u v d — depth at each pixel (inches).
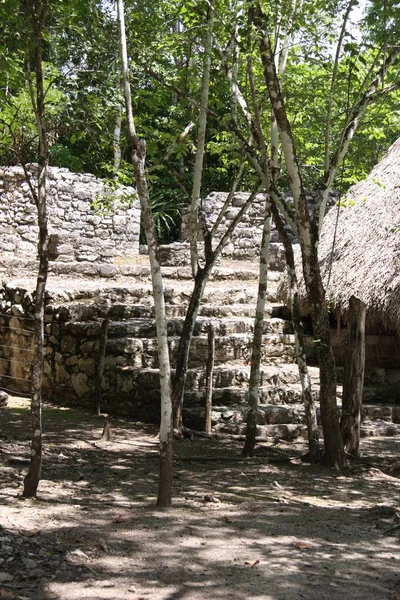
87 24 280.7
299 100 319.6
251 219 647.8
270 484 256.4
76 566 170.4
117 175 362.9
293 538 196.7
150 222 223.3
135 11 301.1
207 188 839.1
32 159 706.8
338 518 217.5
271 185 293.7
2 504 215.9
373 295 398.9
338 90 316.2
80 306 427.8
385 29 281.7
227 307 466.3
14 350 460.4
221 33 309.1
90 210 649.0
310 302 282.8
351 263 430.9
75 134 301.9
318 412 363.9
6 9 245.9
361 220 461.1
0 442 302.7
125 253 665.0
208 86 324.2
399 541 198.5
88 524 201.2
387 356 441.4
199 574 169.2
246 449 299.4
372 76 339.9
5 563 168.7
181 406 341.4
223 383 386.0
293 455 306.5
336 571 174.6
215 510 220.2
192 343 402.0
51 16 264.8
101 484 247.6
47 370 436.5
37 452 225.8
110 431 338.3
